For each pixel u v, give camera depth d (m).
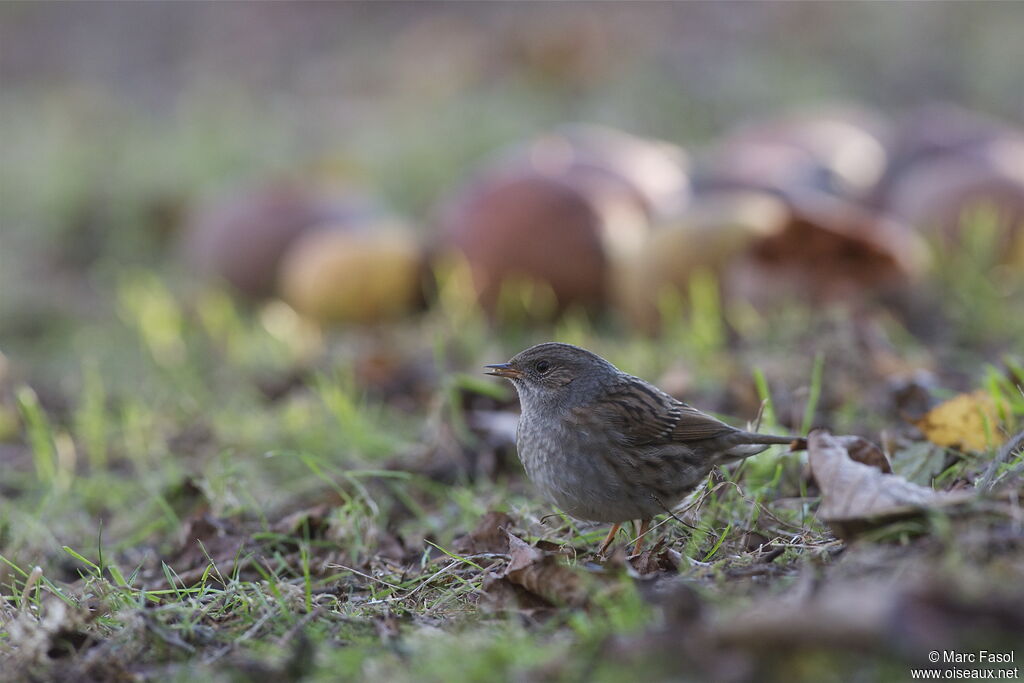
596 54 26.44
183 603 7.20
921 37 26.33
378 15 30.62
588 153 15.85
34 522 9.27
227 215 17.47
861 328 12.09
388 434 11.13
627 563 7.04
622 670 5.17
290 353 14.32
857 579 5.70
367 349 14.25
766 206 13.83
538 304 14.96
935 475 7.77
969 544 5.60
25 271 19.56
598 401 7.61
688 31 28.23
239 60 29.12
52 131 24.88
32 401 10.45
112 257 20.39
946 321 13.36
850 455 7.04
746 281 13.34
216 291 17.31
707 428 7.55
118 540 9.37
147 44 30.23
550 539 7.84
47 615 6.70
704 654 5.12
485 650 5.57
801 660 4.96
